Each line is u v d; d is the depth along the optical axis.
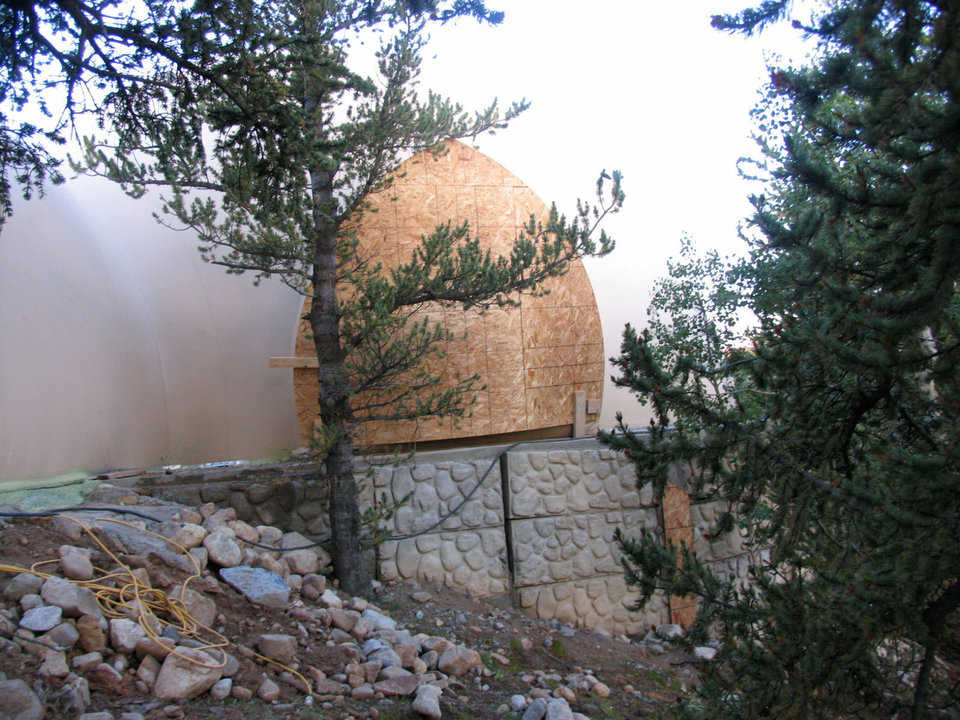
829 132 3.85
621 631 8.89
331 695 5.07
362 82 5.62
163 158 5.92
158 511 6.72
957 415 3.84
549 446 9.12
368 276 8.02
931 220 3.12
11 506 5.85
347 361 8.09
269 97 4.96
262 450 9.45
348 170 7.48
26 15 4.66
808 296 4.90
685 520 9.30
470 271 7.17
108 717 3.93
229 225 7.23
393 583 7.88
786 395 4.79
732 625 4.48
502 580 8.37
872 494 3.96
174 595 5.31
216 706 4.52
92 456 7.83
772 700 3.84
